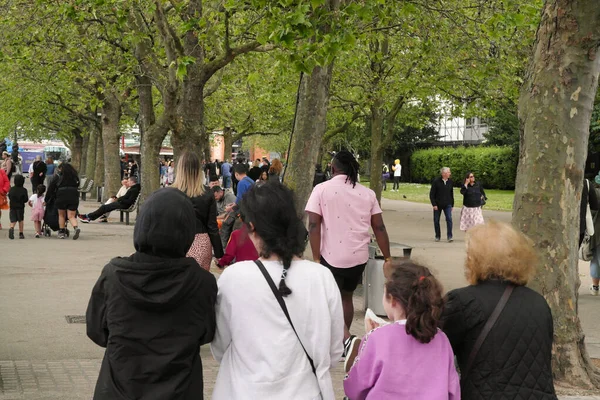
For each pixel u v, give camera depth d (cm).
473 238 371
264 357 326
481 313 352
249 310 329
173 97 1672
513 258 361
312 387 330
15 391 655
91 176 4719
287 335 329
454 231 2434
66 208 1934
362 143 5972
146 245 332
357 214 791
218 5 1525
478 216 2081
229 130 4556
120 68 2200
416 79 2278
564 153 707
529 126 719
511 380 345
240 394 325
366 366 337
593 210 1250
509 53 1936
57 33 2091
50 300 1101
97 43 2136
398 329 339
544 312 356
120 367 326
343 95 2672
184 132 1670
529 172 717
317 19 1162
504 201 4166
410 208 3591
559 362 713
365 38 1639
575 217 716
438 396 330
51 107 4019
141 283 324
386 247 809
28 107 3875
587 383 709
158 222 331
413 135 7119
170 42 1620
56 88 3159
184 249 336
